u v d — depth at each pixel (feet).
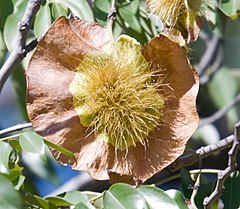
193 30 2.27
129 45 2.13
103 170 2.09
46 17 2.39
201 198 2.17
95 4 2.46
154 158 2.09
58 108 2.10
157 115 2.11
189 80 2.11
